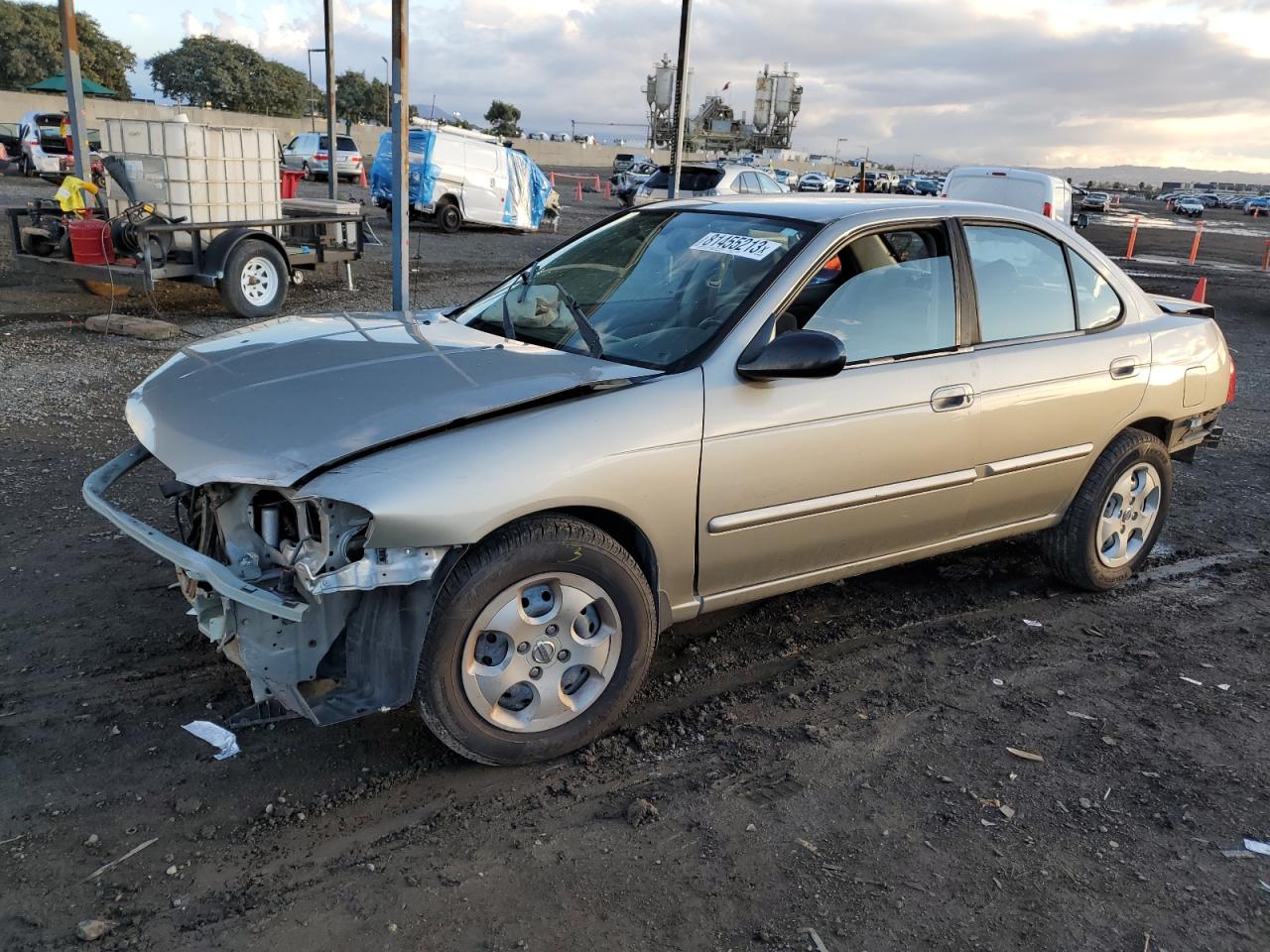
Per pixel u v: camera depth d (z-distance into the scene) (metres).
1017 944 2.50
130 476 5.52
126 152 10.45
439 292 13.63
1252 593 4.92
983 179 16.28
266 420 2.88
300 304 11.78
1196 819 3.06
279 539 2.86
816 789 3.10
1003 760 3.33
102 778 2.94
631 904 2.56
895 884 2.70
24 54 64.00
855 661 3.99
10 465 5.62
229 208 10.72
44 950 2.30
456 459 2.75
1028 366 4.09
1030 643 4.24
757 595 3.62
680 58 13.11
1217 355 4.97
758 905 2.58
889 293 3.80
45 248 10.76
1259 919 2.64
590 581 3.05
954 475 3.93
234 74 79.44
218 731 3.21
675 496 3.17
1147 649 4.24
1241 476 6.97
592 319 3.66
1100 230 39.84
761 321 3.39
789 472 3.42
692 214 4.11
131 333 9.59
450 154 22.14
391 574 2.69
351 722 3.32
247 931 2.40
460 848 2.74
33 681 3.43
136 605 4.02
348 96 88.94
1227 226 54.31
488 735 3.01
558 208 26.12
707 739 3.36
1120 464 4.56
